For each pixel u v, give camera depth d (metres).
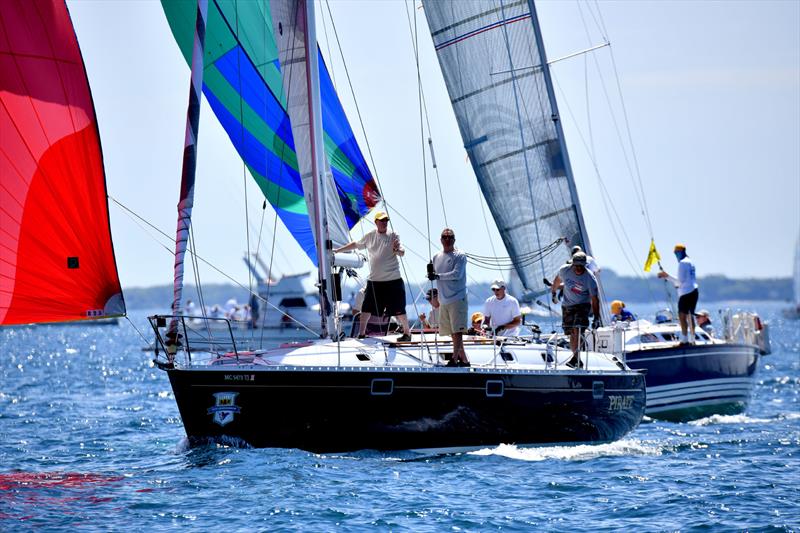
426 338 56.00
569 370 55.09
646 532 38.44
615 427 58.56
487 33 74.44
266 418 48.19
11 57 44.47
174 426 70.81
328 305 53.28
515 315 62.22
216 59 62.66
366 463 49.09
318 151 53.31
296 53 53.25
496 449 53.34
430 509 41.09
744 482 47.19
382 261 53.25
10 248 44.53
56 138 45.19
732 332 84.44
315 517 39.66
